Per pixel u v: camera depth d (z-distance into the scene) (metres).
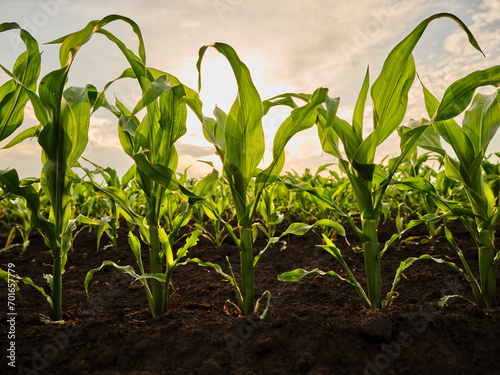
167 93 1.46
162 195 1.57
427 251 2.68
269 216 2.75
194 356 1.27
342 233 1.65
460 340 1.31
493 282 1.55
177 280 2.24
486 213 1.53
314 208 3.93
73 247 3.28
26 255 3.03
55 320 1.55
